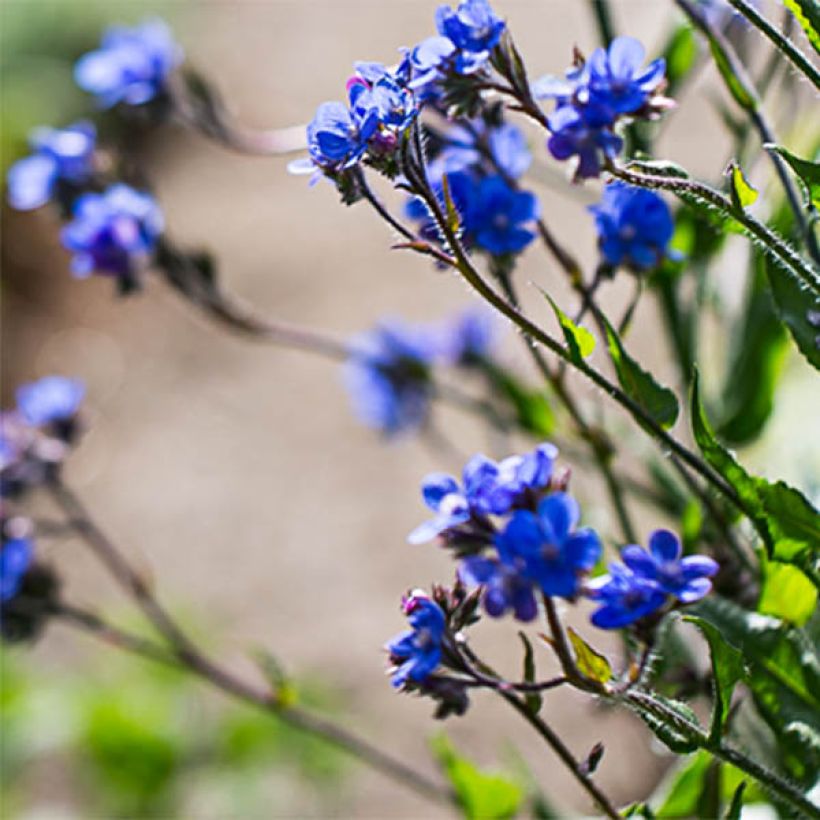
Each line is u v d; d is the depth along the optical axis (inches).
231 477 73.1
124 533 70.6
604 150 23.1
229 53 115.1
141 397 81.9
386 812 49.8
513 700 23.2
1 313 93.0
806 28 22.7
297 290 84.2
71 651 58.7
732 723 25.4
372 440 72.7
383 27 113.7
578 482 35.5
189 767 52.1
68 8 108.8
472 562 22.2
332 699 54.5
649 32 42.1
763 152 27.5
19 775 53.0
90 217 30.8
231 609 63.6
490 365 33.1
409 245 22.7
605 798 23.3
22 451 31.6
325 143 22.4
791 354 36.4
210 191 97.4
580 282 25.7
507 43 23.3
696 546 25.8
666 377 54.1
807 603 24.1
